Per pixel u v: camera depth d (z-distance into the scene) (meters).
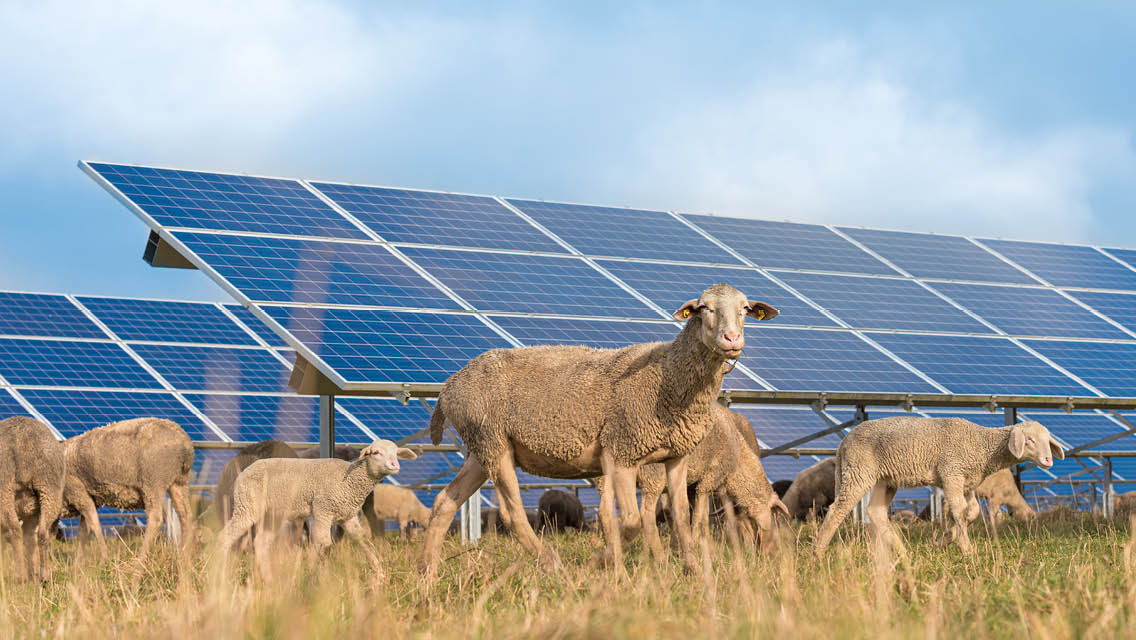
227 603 7.25
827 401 19.22
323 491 13.69
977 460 14.18
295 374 20.59
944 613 7.20
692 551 11.25
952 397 19.62
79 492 17.48
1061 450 14.31
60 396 26.17
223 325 32.78
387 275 19.73
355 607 7.46
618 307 20.39
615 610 6.90
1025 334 23.02
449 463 29.42
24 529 14.07
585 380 11.59
